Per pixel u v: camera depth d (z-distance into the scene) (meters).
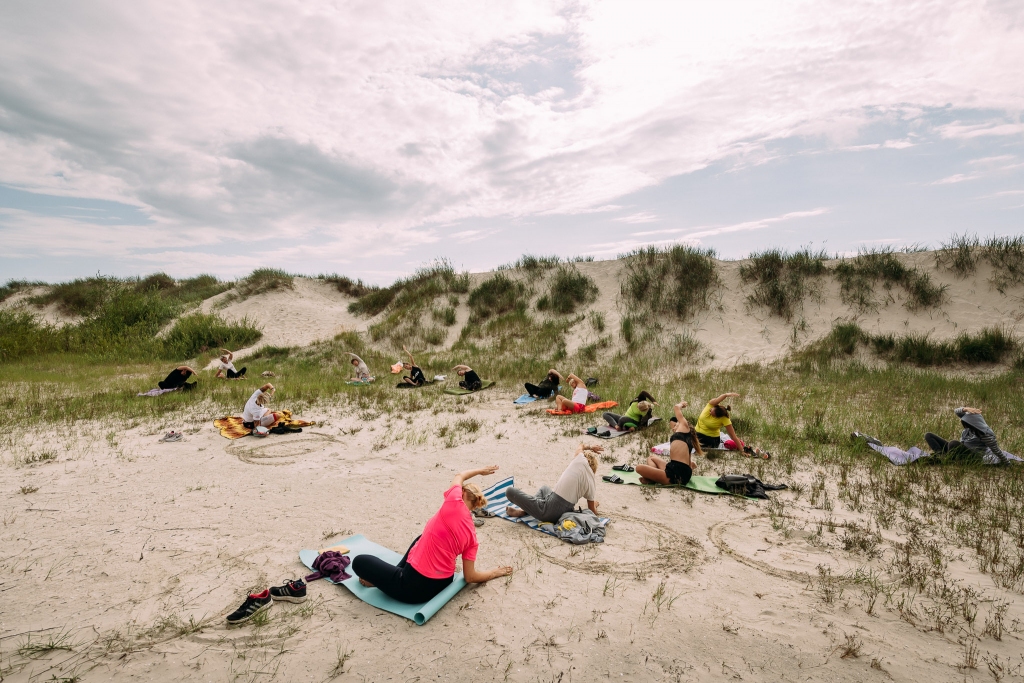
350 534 5.37
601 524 5.47
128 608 4.02
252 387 14.45
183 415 11.13
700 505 6.18
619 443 9.01
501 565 4.76
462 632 3.72
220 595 4.22
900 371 14.24
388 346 22.19
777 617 3.87
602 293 21.42
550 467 7.76
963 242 17.39
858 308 17.28
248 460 8.07
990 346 14.37
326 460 8.09
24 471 7.36
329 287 31.88
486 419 11.02
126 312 26.08
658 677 3.22
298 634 3.69
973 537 5.13
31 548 5.03
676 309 19.16
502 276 23.88
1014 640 3.53
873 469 7.23
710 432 8.30
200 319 24.70
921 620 3.80
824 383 13.59
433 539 4.03
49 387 14.27
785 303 18.14
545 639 3.62
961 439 7.60
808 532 5.34
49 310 29.86
